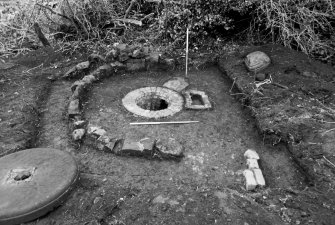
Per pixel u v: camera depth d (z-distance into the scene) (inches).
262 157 128.8
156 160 126.6
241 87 162.2
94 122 145.6
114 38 216.7
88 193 110.4
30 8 224.4
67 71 185.6
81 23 210.1
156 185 114.7
